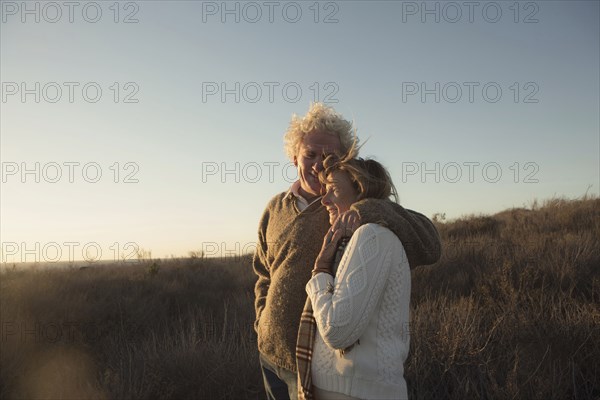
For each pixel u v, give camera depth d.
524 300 4.65
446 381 3.64
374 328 1.87
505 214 13.35
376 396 1.83
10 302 6.46
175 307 7.37
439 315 4.23
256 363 4.28
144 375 4.11
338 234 1.99
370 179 2.07
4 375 4.29
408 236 1.97
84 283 8.74
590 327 3.88
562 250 6.37
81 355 5.06
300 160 2.57
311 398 1.94
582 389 3.41
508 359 3.59
